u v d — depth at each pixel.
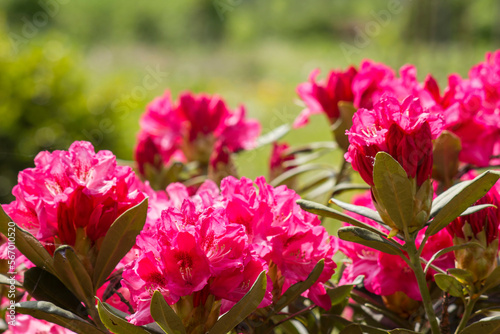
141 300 0.77
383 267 0.90
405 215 0.78
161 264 0.75
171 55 11.25
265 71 9.80
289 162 1.38
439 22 5.06
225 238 0.76
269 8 14.66
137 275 0.78
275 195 0.85
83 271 0.80
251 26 13.59
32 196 0.82
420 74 4.54
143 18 12.61
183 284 0.75
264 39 13.88
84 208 0.80
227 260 0.75
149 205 0.86
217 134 1.42
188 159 1.43
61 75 3.10
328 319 0.93
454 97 1.04
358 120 0.79
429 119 0.78
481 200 0.86
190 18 12.62
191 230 0.74
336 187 1.17
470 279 0.84
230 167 1.26
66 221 0.81
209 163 1.30
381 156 0.75
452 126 1.05
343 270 1.00
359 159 0.79
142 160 1.36
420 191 0.78
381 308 0.94
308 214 0.87
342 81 1.21
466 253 0.86
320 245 0.84
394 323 0.95
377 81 1.14
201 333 0.76
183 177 1.44
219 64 10.31
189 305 0.75
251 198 0.81
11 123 2.96
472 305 0.86
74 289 0.81
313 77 1.24
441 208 0.79
